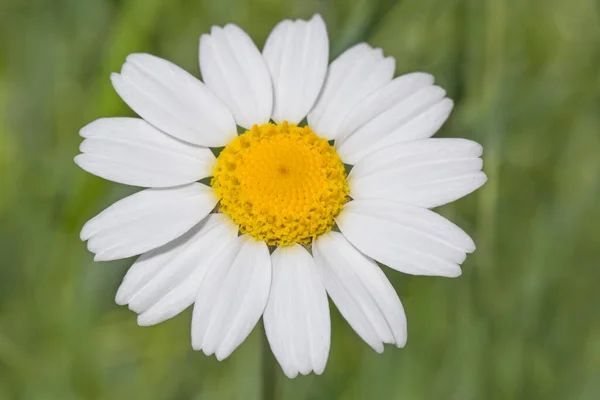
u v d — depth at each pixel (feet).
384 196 0.53
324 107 0.54
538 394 0.61
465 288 0.60
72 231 0.60
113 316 0.61
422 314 0.61
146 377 0.62
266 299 0.52
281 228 0.52
